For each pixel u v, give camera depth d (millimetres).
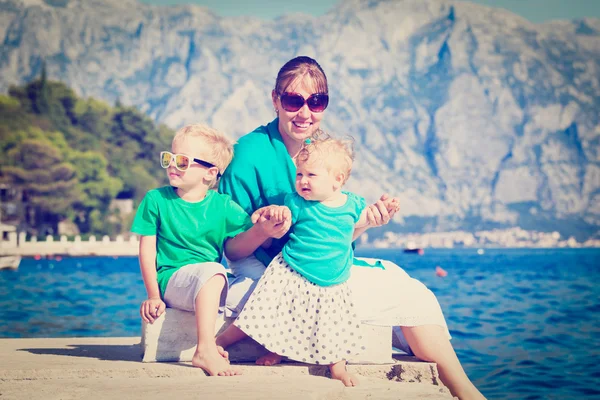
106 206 89812
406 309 4023
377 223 4016
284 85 4293
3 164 82500
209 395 3016
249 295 3969
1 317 13695
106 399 2945
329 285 3771
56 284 26609
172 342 3850
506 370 7973
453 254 107000
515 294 22078
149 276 3910
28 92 104250
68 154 89500
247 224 4055
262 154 4328
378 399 3193
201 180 3998
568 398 6480
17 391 3123
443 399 3193
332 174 3779
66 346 4793
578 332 11539
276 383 3330
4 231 66500
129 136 110000
